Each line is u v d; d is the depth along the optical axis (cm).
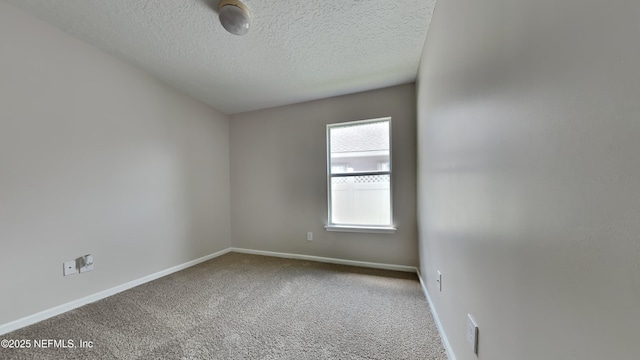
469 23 100
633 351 36
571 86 46
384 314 180
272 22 179
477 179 94
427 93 189
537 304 57
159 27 188
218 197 344
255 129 349
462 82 108
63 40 191
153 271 256
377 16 171
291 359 134
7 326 161
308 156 320
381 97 282
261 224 346
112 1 164
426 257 205
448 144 132
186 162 297
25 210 171
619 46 37
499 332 76
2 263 161
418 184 251
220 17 166
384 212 288
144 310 189
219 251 343
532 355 59
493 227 81
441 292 152
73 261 194
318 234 315
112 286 219
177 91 287
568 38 47
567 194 48
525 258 62
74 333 159
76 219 197
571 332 47
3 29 162
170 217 276
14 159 166
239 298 208
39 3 166
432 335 154
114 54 221
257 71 247
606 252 40
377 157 292
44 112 180
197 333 159
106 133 218
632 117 35
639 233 35
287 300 204
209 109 332
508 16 70
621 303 37
